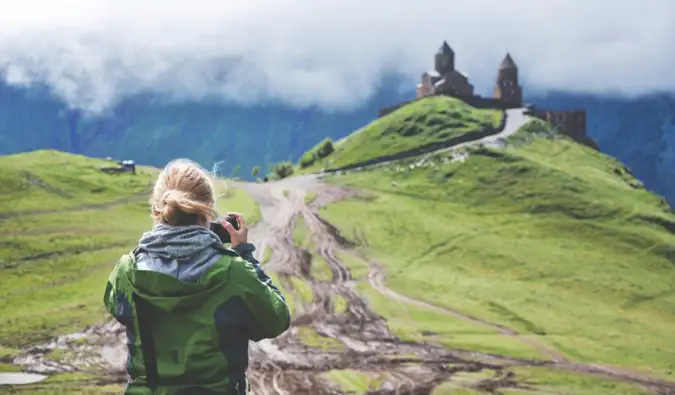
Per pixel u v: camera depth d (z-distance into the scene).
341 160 100.25
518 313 50.44
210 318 4.49
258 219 70.00
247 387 4.82
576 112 125.94
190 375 4.48
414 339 42.50
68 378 32.09
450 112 110.56
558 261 62.53
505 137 104.00
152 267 4.50
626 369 41.47
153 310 4.54
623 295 57.06
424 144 101.12
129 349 4.64
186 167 4.81
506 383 36.16
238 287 4.55
